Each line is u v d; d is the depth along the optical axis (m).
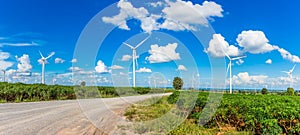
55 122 14.52
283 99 30.84
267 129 13.19
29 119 15.62
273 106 18.23
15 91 37.59
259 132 14.10
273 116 14.88
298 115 14.47
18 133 11.20
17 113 18.94
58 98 44.44
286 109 15.79
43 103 30.39
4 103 30.33
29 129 12.16
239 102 22.69
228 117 17.12
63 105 26.84
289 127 14.50
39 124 13.69
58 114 18.38
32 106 25.53
